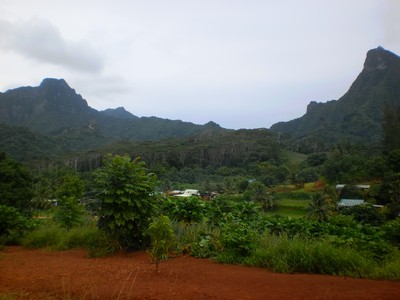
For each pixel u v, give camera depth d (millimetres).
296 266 6695
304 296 4852
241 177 87312
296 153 135250
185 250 8500
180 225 9836
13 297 4512
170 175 102438
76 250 9414
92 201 8867
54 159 131250
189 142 163125
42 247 10008
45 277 5895
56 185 57969
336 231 9039
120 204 8570
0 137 165875
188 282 5609
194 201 10969
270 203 56594
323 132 194250
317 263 6652
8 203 26594
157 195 9359
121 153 131000
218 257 7590
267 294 4926
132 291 4973
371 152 92125
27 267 6867
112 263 7344
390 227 9156
